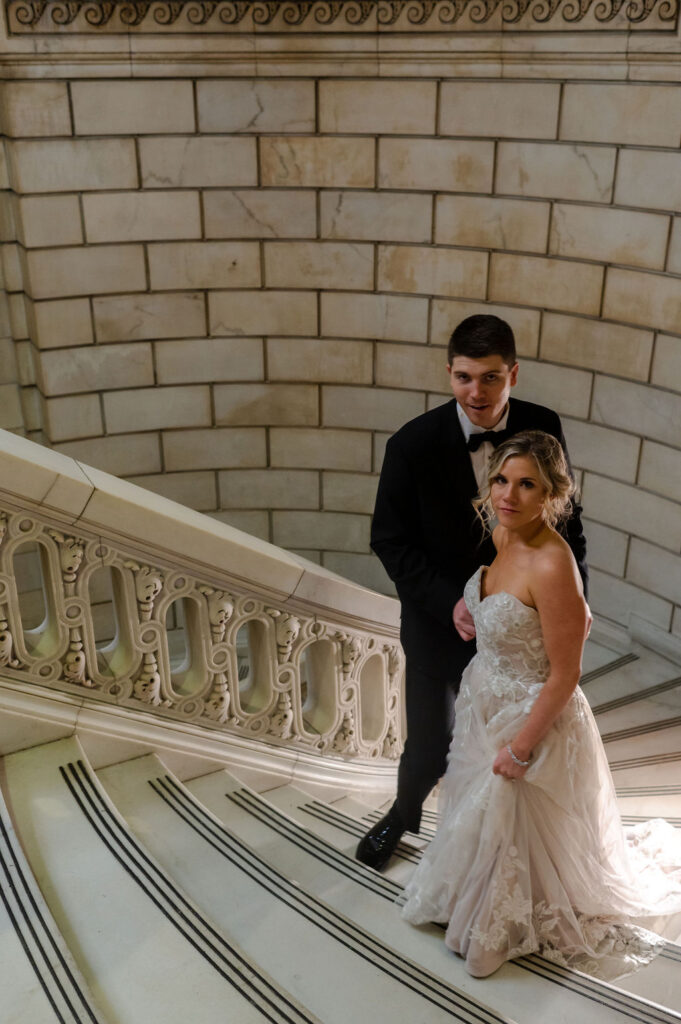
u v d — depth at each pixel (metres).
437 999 2.21
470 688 2.67
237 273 5.94
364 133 5.55
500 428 2.80
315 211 5.78
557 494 2.38
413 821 3.24
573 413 5.67
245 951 2.25
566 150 5.16
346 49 5.32
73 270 5.73
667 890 2.91
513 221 5.46
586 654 5.94
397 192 5.64
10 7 5.07
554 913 2.58
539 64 5.03
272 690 3.50
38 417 6.16
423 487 2.92
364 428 6.29
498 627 2.49
